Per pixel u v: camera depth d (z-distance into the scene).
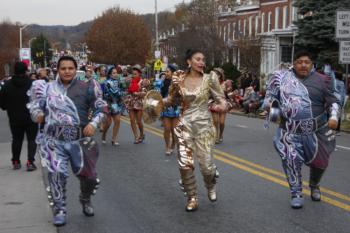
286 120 7.00
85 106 6.34
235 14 61.25
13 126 9.88
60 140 6.28
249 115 24.92
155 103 7.32
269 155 11.64
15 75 9.80
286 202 7.38
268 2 55.84
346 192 7.96
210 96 7.00
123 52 81.50
